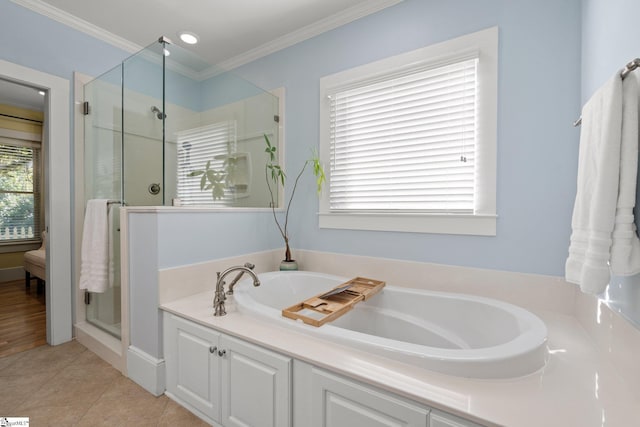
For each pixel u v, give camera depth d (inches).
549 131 63.2
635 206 38.1
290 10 89.7
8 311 120.7
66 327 93.5
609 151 36.7
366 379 39.4
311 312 61.9
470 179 72.3
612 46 44.9
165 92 78.9
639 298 36.5
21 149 177.2
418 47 78.2
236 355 53.9
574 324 57.6
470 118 72.0
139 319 72.1
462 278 72.8
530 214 65.4
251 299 67.0
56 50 91.1
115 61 104.5
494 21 68.5
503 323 59.1
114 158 85.1
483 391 36.9
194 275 74.5
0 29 80.7
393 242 82.7
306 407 45.5
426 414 35.7
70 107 94.2
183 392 63.6
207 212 78.3
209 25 97.2
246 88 98.0
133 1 86.4
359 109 88.4
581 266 43.0
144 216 70.2
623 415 32.8
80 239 96.3
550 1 62.8
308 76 99.0
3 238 171.3
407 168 80.8
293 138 102.7
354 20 89.4
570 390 37.4
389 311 74.5
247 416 52.6
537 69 64.1
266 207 102.7
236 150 95.3
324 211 94.9
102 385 70.7
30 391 68.2
